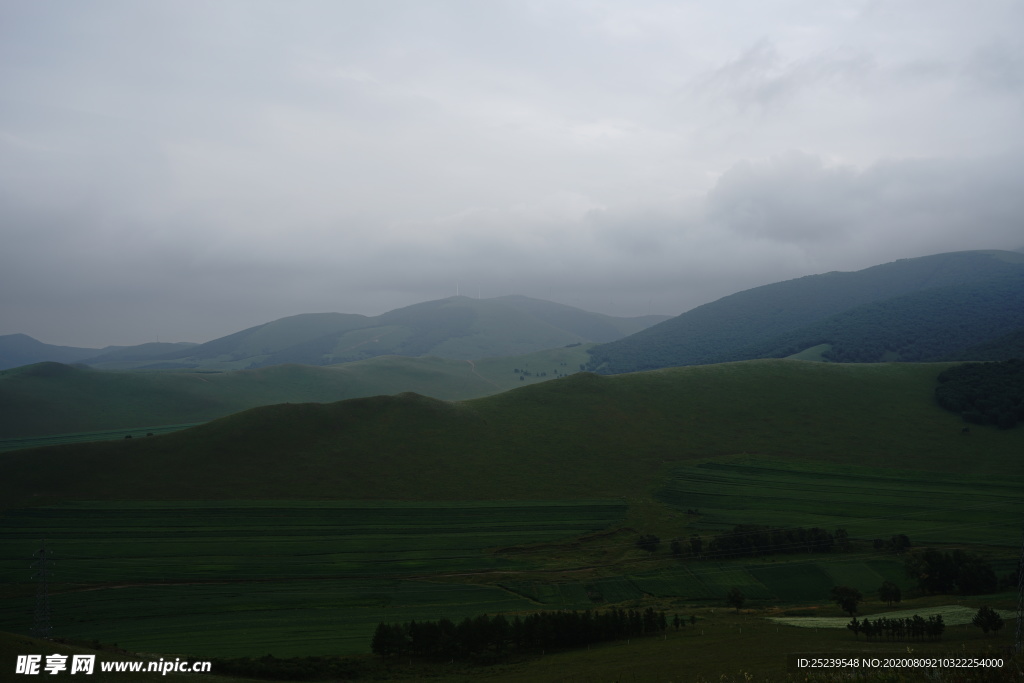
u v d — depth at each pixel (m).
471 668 57.69
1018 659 41.84
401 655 61.97
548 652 62.03
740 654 53.75
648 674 49.03
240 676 53.72
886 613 72.44
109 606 83.00
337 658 61.09
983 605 71.88
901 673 39.72
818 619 71.19
